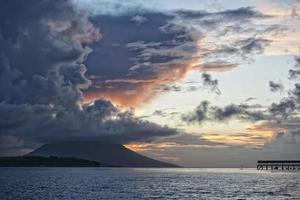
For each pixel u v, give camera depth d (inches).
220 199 3221.0
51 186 4586.6
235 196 3447.3
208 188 4402.1
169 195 3558.1
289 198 3262.8
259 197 3351.4
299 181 5836.6
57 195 3459.6
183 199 3233.3
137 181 5949.8
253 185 4906.5
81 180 6067.9
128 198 3284.9
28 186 4544.8
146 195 3543.3
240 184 5142.7
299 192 3809.1
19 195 3422.7
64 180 6018.7
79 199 3159.5
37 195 3442.4
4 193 3597.4
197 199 3228.3
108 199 3186.5
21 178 6540.4
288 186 4670.3
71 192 3774.6
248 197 3363.7
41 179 6235.2
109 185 4891.7
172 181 5999.0
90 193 3686.0
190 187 4579.2
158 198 3304.6
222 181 5969.5
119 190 4077.3
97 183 5310.0
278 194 3604.8
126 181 5930.1
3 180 5846.5
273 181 5871.1
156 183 5418.3
